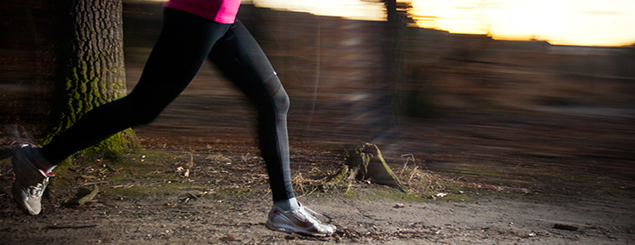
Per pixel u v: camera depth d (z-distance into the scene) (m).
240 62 1.98
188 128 6.57
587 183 4.26
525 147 6.26
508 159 5.38
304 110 8.15
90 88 4.14
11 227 2.39
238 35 1.99
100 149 4.04
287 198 2.18
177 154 4.55
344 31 8.22
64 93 4.06
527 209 3.29
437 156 5.30
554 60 11.36
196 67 1.86
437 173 4.37
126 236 2.37
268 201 3.15
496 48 10.30
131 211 2.82
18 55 6.25
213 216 2.79
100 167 3.83
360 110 6.45
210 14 1.83
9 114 5.36
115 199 3.04
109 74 4.28
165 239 2.35
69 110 4.05
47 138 3.93
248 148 5.27
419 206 3.24
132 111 1.85
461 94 9.64
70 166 3.70
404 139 5.96
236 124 7.13
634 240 2.64
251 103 2.11
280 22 8.93
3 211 2.63
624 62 11.70
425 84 9.35
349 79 7.44
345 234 2.55
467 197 3.55
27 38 4.57
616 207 3.44
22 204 1.95
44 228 2.42
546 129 8.02
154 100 1.85
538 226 2.88
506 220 2.99
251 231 2.53
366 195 3.40
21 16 5.84
